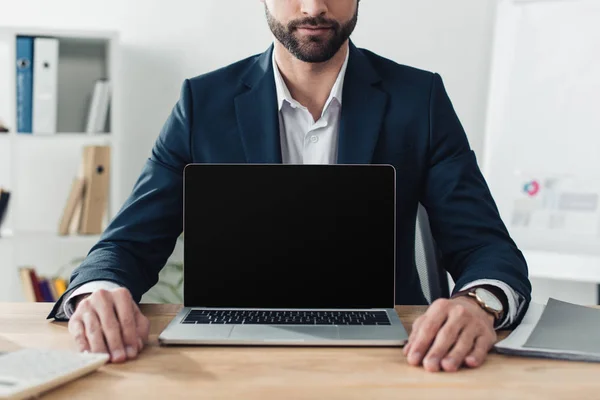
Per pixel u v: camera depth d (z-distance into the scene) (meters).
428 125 1.56
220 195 1.24
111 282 1.25
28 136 2.94
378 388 0.93
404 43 3.19
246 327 1.14
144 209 1.49
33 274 2.98
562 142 2.95
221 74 1.62
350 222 1.24
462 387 0.94
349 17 1.45
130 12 3.23
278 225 1.24
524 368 1.02
